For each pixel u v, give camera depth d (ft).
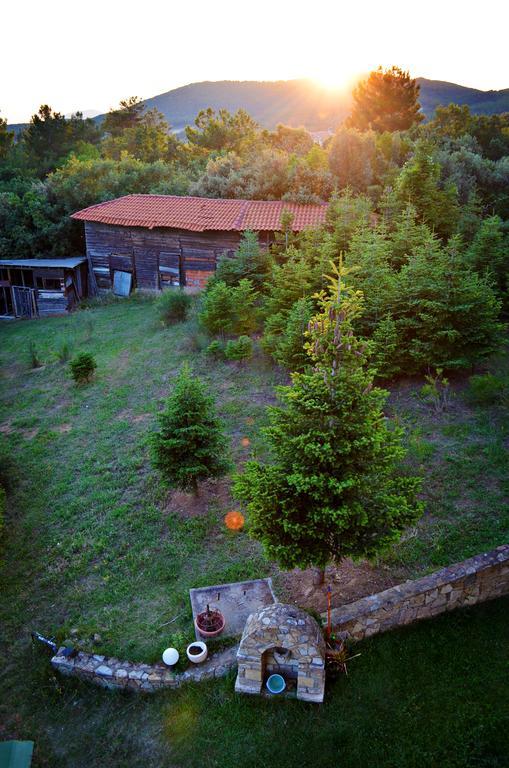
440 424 42.09
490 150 141.08
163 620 29.99
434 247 51.39
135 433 49.93
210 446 37.45
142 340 72.84
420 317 48.01
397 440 27.04
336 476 25.25
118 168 135.33
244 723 24.25
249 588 30.99
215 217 91.56
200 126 216.95
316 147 109.50
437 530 32.01
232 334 66.08
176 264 94.89
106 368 65.36
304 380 25.41
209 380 56.75
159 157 195.00
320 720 23.85
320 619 26.61
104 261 101.65
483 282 49.37
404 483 27.04
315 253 67.05
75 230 114.42
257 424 47.19
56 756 24.91
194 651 27.22
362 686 24.73
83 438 50.70
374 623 26.58
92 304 99.71
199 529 36.55
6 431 54.03
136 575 33.81
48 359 72.59
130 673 26.94
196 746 23.82
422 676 24.80
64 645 28.96
